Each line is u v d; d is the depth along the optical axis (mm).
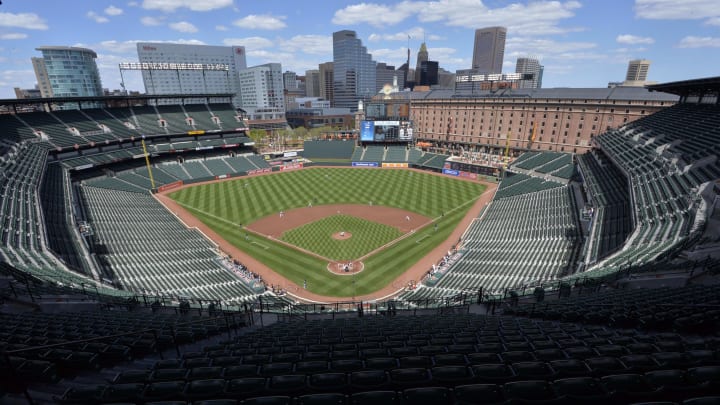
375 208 71938
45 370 9984
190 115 103312
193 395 9125
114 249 46719
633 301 16688
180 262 46625
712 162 36562
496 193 76938
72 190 64750
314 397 8516
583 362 9555
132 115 93688
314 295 42344
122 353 12852
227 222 64438
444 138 122125
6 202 39719
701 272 21000
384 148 113438
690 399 6840
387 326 18000
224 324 20562
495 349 11969
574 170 76125
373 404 8367
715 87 53719
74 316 18328
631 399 7586
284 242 56531
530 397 8258
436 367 9953
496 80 109812
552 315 17734
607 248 35562
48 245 37031
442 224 63469
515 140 103938
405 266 49031
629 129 67688
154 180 82688
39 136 71438
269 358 12180
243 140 104812
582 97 92188
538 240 48750
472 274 42781
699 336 12195
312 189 84875
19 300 20969
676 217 30766
